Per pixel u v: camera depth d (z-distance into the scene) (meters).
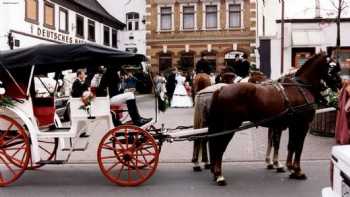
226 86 9.25
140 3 46.34
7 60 9.19
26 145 9.28
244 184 9.23
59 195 8.59
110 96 10.23
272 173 10.20
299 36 28.67
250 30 40.78
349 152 4.86
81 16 37.28
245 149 12.99
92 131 15.26
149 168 9.70
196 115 10.07
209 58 41.81
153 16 42.41
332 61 9.92
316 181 9.42
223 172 10.33
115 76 10.20
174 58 42.28
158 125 17.84
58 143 11.15
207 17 41.75
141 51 45.88
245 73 13.19
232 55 41.28
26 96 9.51
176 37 42.06
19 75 9.80
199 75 11.45
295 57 29.14
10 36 26.08
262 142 14.16
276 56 29.14
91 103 9.48
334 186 5.06
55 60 9.19
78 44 9.37
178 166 11.00
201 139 9.73
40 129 10.05
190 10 41.97
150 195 8.51
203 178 9.78
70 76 19.95
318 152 12.34
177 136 9.61
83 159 11.77
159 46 42.41
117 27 45.91
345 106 12.07
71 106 9.49
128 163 9.30
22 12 27.53
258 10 42.22
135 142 9.27
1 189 9.05
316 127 15.21
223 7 41.22
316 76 9.80
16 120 9.72
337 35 25.66
